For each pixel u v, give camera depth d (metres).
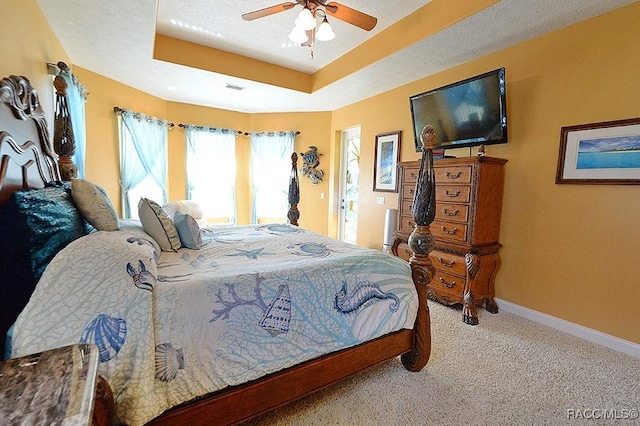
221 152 5.62
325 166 5.68
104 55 3.30
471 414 1.57
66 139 2.23
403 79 3.88
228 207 5.79
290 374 1.43
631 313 2.21
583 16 2.34
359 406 1.61
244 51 3.83
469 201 2.78
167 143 5.17
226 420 1.27
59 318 1.00
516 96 2.86
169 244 1.95
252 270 1.54
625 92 2.20
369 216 4.79
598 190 2.36
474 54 3.08
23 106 1.60
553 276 2.63
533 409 1.61
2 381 0.61
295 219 3.65
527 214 2.80
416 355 1.91
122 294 1.10
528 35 2.66
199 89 4.46
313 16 2.34
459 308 3.05
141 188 4.69
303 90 4.47
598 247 2.37
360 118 4.91
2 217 1.13
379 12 2.86
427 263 1.93
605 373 1.94
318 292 1.58
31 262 1.12
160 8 2.90
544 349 2.23
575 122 2.47
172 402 1.14
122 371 1.03
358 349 1.67
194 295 1.26
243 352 1.31
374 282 1.78
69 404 0.54
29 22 2.14
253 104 5.27
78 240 1.20
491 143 2.85
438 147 3.36
